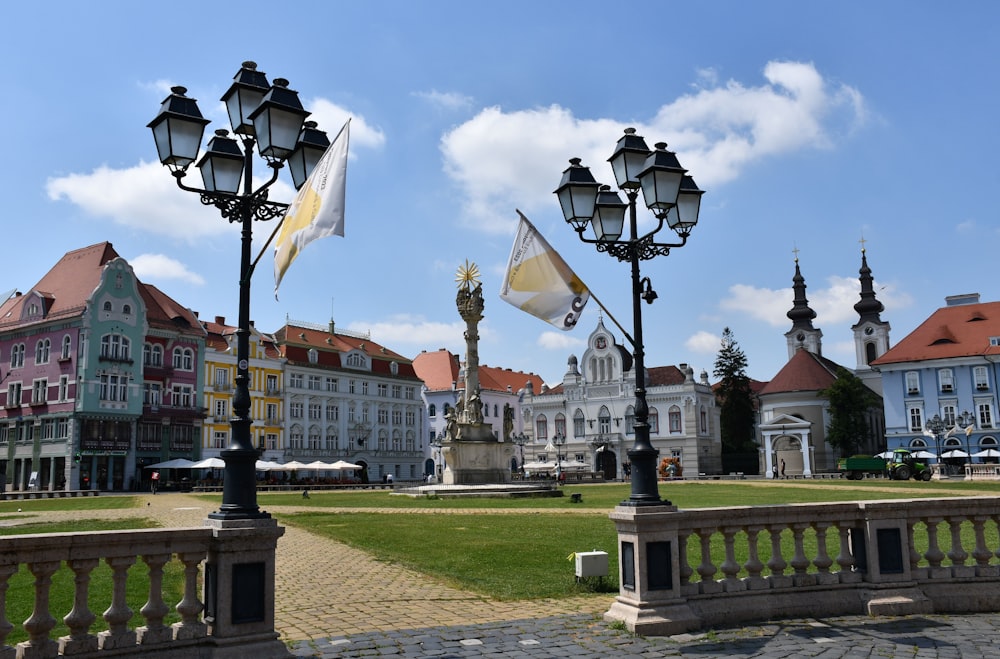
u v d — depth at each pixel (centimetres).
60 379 6875
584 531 2216
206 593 879
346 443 9581
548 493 4372
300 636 1030
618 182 1237
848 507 1170
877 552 1156
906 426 8388
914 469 6116
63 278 7456
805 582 1143
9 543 753
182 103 991
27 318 7256
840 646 959
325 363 9462
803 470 8794
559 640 998
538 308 1313
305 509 3372
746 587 1119
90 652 794
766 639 996
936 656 909
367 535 2225
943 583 1180
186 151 985
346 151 1011
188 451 7556
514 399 12769
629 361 10194
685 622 1041
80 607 800
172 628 848
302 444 9019
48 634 782
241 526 868
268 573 885
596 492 4906
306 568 1634
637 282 1192
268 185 1012
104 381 6894
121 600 826
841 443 8850
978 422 8012
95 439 6769
